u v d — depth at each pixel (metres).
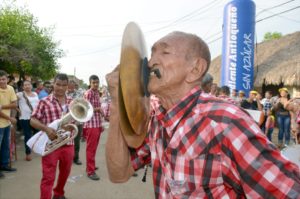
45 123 3.98
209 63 1.30
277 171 1.02
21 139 9.56
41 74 24.34
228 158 1.10
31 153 7.77
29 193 4.96
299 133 6.73
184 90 1.27
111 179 1.53
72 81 8.74
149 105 1.50
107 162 1.50
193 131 1.17
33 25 23.61
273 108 10.41
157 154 1.32
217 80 19.41
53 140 3.84
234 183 1.13
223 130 1.09
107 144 1.49
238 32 12.87
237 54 12.90
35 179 5.69
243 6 12.77
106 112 5.96
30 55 21.42
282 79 14.70
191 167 1.15
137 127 1.38
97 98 5.88
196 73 1.26
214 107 1.16
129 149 1.54
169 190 1.25
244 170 1.06
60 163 4.15
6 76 5.90
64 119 3.85
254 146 1.05
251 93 9.26
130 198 4.93
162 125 1.32
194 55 1.25
